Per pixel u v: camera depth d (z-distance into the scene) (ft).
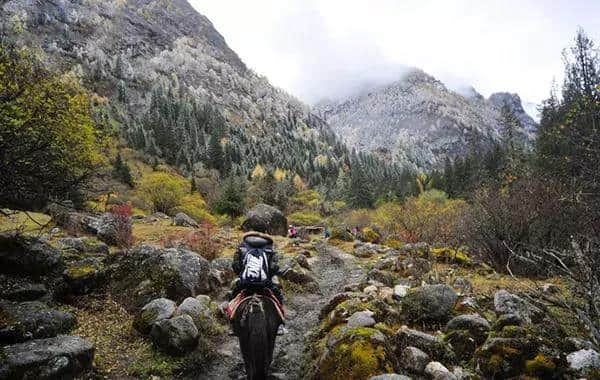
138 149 333.21
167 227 72.59
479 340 19.35
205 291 31.96
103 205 82.48
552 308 23.66
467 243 45.88
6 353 16.38
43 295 25.71
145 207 122.93
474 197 49.34
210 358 22.40
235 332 18.28
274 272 19.62
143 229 67.92
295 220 146.00
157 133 391.04
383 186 282.36
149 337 22.80
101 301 27.68
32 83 23.71
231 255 49.70
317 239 83.41
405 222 69.97
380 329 20.70
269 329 17.13
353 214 161.17
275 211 89.04
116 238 48.65
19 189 25.27
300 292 37.37
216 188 178.91
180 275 29.48
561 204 35.17
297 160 534.78
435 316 23.06
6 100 22.25
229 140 545.44
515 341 17.28
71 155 27.84
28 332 19.15
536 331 18.43
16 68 23.41
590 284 17.17
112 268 30.66
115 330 24.27
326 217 173.78
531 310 21.29
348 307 24.88
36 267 26.99
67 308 26.04
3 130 21.29
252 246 19.99
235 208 133.59
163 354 21.68
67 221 49.83
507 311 21.56
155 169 262.47
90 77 572.51
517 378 16.29
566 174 37.63
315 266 52.06
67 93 27.20
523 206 38.29
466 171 212.02
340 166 513.45
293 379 20.49
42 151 24.66
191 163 357.20
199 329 24.39
